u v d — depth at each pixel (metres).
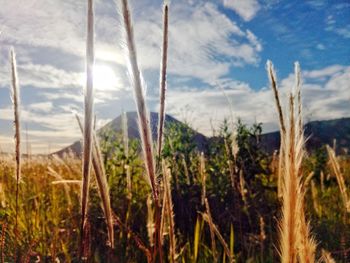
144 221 4.07
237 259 3.54
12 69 1.83
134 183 5.14
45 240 3.40
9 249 3.24
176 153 5.70
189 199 5.03
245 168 5.32
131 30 0.95
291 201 0.84
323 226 4.56
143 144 1.06
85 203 0.97
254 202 4.88
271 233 3.75
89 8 0.90
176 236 3.90
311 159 7.68
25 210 4.44
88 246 1.87
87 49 0.91
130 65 0.98
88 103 0.93
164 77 1.19
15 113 1.89
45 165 5.44
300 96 0.83
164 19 1.19
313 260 0.84
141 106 1.01
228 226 4.57
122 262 3.35
